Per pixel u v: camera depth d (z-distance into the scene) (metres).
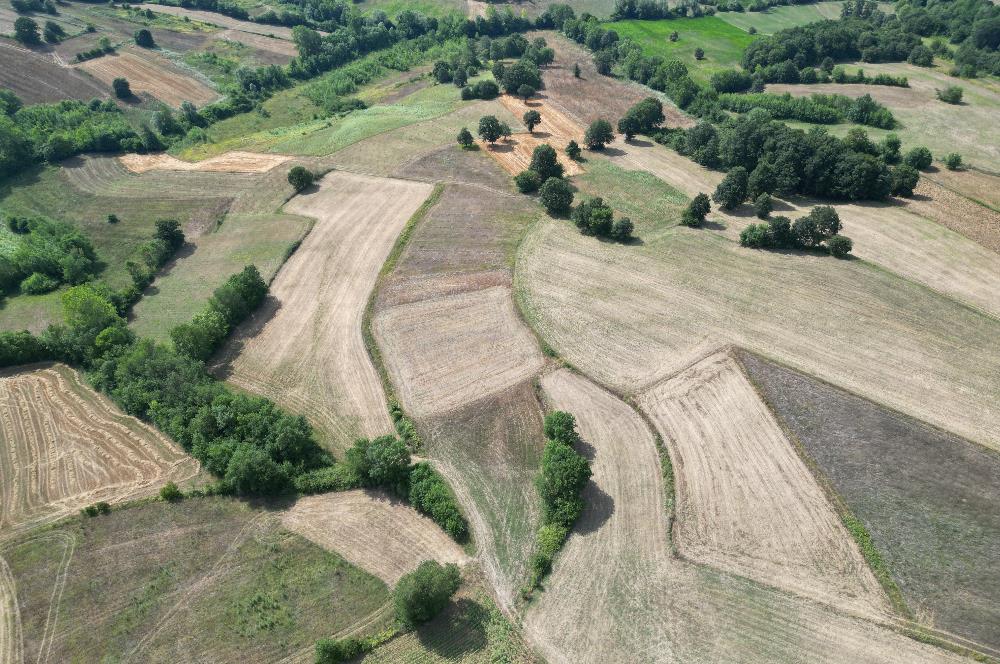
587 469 50.34
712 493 51.56
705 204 87.75
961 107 123.00
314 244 89.19
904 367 62.16
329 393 64.38
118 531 51.44
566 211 94.25
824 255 80.62
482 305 75.25
